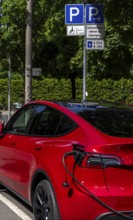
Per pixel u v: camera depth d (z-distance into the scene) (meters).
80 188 4.27
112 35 14.94
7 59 18.33
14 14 15.88
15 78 30.55
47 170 4.80
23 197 5.69
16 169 5.86
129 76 16.89
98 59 15.89
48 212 4.75
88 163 4.26
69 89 30.55
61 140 4.84
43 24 16.72
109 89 30.66
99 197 4.18
